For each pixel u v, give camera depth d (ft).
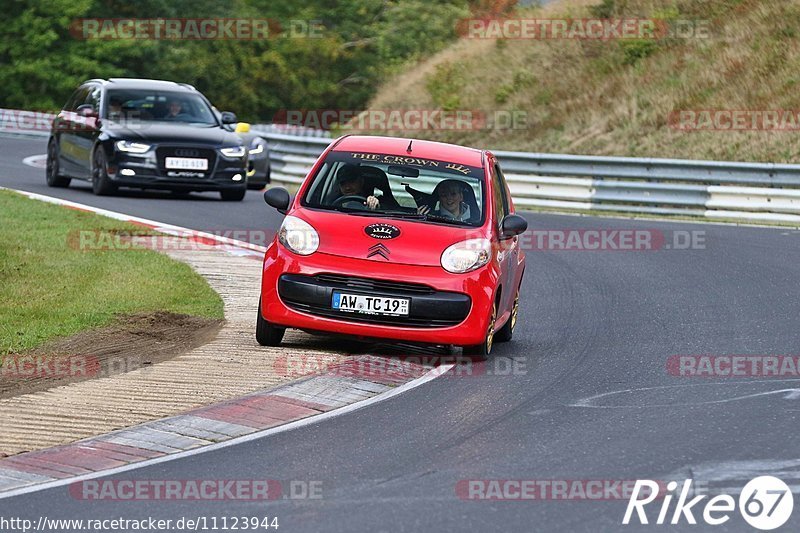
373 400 99.30
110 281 150.10
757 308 153.69
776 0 409.49
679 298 161.58
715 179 277.23
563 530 67.21
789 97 360.48
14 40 638.94
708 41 405.80
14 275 150.20
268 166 293.64
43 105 631.97
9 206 213.46
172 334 125.18
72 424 89.10
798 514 70.90
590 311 151.02
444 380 107.96
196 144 245.65
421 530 66.39
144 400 96.53
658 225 253.65
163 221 213.25
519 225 122.31
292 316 114.73
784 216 265.75
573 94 415.23
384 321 114.01
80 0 644.27
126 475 77.30
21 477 76.69
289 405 96.32
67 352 115.34
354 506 70.74
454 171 125.49
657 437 88.69
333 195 121.80
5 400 95.66
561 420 93.71
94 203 232.53
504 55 463.83
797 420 94.94
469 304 114.11
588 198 288.71
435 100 459.73
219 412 93.45
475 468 79.51
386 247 115.34
